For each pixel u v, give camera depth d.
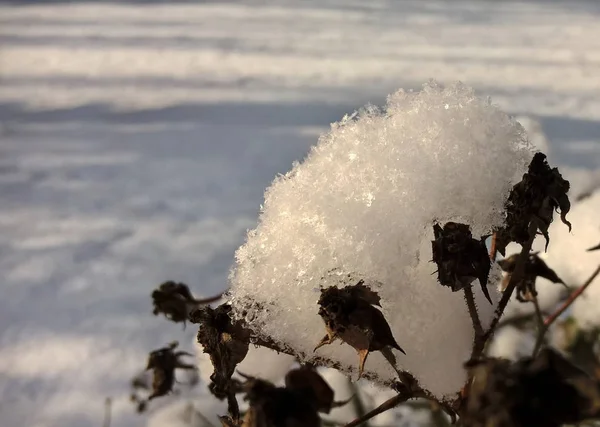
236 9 5.50
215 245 1.33
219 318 0.39
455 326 0.39
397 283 0.38
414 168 0.38
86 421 0.76
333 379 0.58
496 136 0.38
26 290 1.14
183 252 1.30
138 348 0.93
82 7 5.54
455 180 0.38
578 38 4.00
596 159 1.67
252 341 0.39
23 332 0.99
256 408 0.34
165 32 4.32
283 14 5.18
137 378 0.82
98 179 1.79
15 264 1.25
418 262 0.38
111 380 0.85
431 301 0.39
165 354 0.57
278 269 0.38
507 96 2.49
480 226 0.38
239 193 1.66
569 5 5.84
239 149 2.03
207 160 1.94
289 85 2.84
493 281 0.40
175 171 1.85
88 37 4.12
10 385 0.85
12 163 1.93
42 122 2.39
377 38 4.05
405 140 0.39
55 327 1.00
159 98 2.69
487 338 0.38
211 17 5.00
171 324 0.99
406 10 5.47
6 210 1.57
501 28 4.47
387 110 0.40
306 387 0.35
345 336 0.36
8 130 2.29
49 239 1.38
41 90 2.86
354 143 0.39
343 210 0.38
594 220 0.61
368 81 2.86
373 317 0.36
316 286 0.38
